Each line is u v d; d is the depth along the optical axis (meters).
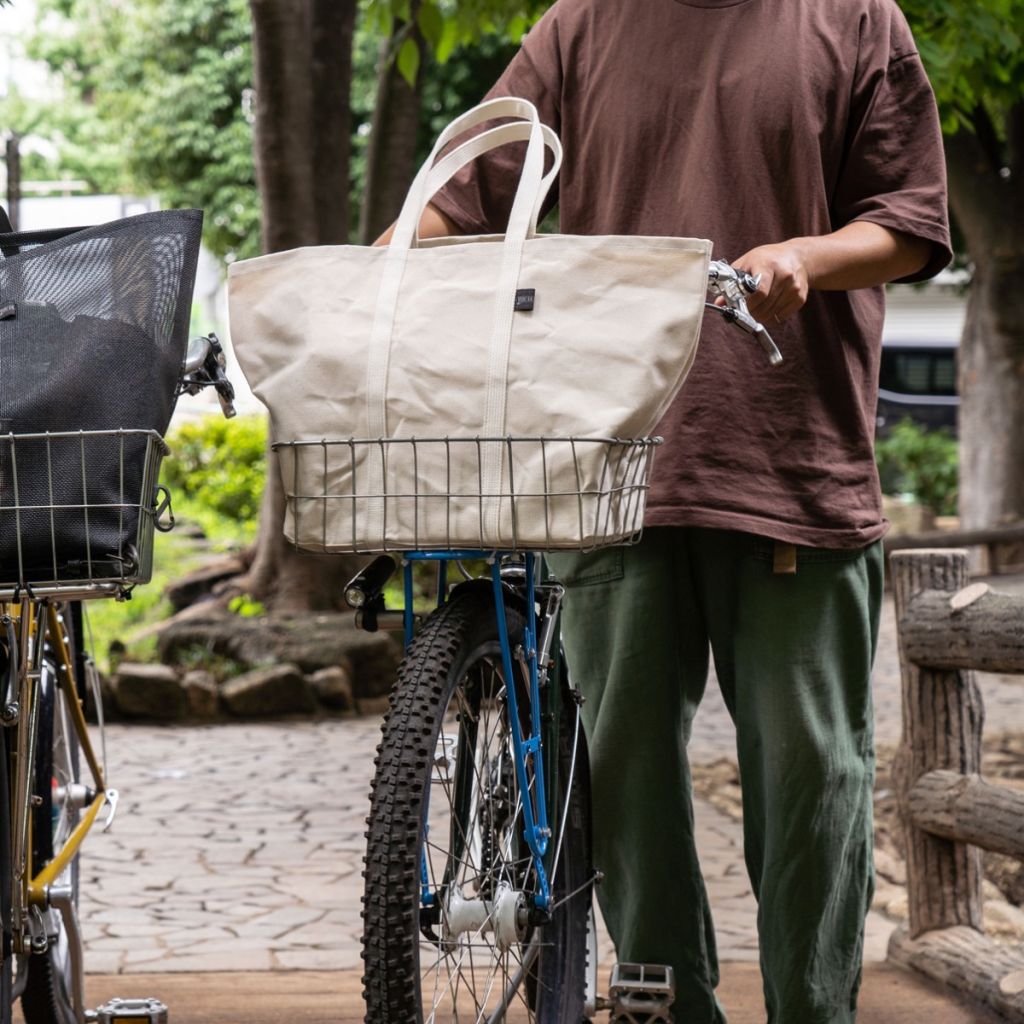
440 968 2.50
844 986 2.83
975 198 13.66
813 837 2.71
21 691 2.25
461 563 2.48
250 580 10.27
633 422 2.07
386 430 2.10
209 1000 3.62
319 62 9.73
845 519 2.66
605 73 2.74
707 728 8.21
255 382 2.19
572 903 2.68
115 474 1.89
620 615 2.76
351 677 9.17
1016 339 13.66
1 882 2.31
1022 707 8.69
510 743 2.44
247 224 22.69
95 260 2.00
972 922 3.95
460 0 6.40
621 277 2.09
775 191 2.63
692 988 2.85
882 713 8.77
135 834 5.77
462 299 2.12
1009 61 8.86
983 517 13.92
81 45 36.47
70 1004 2.87
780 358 2.18
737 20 2.67
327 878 5.11
